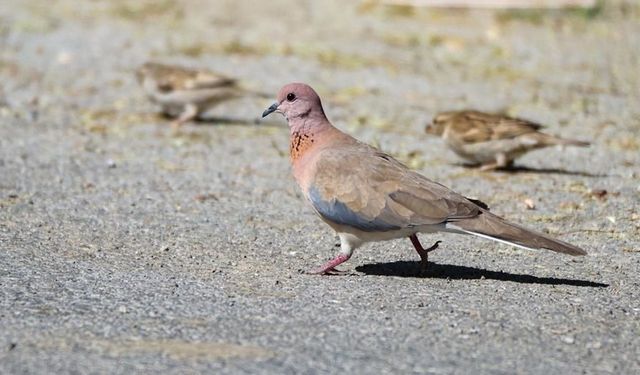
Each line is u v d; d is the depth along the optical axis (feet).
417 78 74.33
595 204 46.85
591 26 91.45
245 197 47.24
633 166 54.03
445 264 37.68
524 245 33.06
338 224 35.40
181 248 38.88
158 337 28.86
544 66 78.13
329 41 84.89
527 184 50.31
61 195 46.24
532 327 30.66
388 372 26.63
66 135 58.39
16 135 57.77
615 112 65.77
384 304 32.45
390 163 35.55
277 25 90.74
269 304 32.17
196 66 75.92
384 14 94.89
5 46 81.00
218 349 27.96
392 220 34.35
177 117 63.87
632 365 27.94
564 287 34.96
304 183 36.24
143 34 86.53
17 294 32.45
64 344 28.12
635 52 82.74
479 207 34.24
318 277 35.65
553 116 64.59
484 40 85.81
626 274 36.86
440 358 27.81
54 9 95.86
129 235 40.42
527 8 95.40
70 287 33.40
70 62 76.89
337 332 29.63
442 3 96.94
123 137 58.59
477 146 52.13
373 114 64.75
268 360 27.20
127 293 32.94
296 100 36.73
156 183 49.14
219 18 93.71
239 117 65.00
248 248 39.24
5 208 43.68
